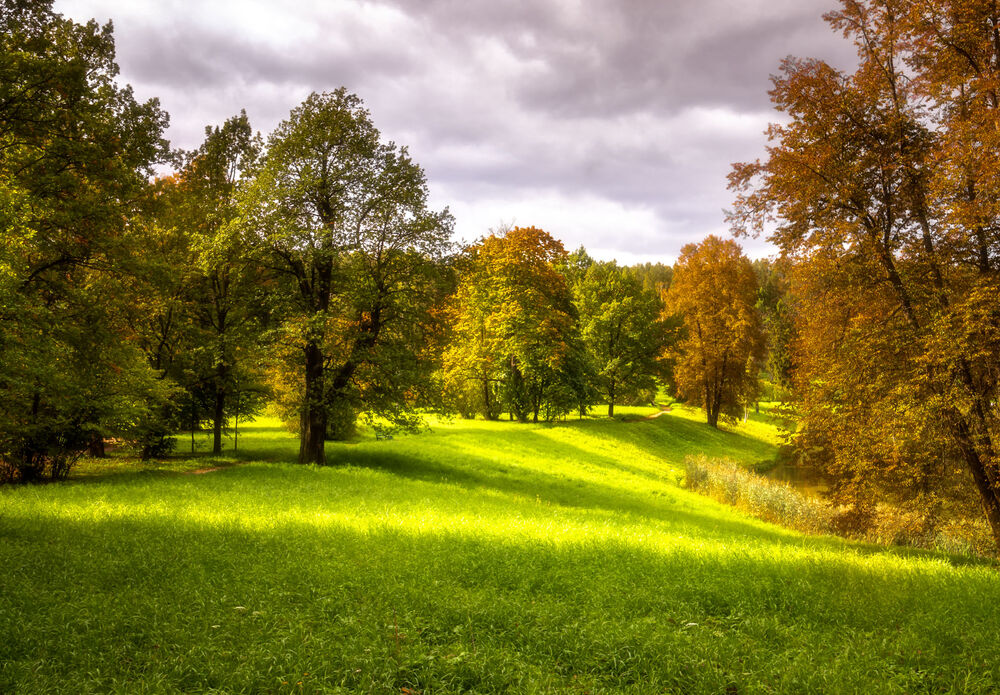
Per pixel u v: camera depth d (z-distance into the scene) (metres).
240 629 7.14
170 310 29.83
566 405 53.22
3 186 16.75
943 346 16.83
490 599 8.65
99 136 19.58
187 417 32.84
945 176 16.41
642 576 10.22
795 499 28.75
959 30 17.44
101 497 17.34
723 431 63.25
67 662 6.20
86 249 20.61
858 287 19.45
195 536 11.88
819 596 9.09
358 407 29.67
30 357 18.55
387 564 10.23
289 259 28.00
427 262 29.73
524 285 51.56
